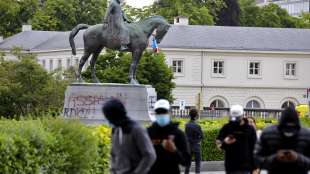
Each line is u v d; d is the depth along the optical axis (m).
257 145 17.50
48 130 27.30
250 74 123.69
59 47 130.75
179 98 121.81
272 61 124.06
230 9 149.75
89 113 46.47
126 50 46.50
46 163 26.27
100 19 146.62
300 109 87.38
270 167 17.17
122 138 16.64
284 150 16.97
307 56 124.81
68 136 27.75
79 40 127.00
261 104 123.81
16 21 152.38
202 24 140.75
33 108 71.88
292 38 126.62
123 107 16.72
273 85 124.00
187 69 122.31
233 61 123.25
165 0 143.88
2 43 144.62
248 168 23.56
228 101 123.06
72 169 27.98
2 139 23.80
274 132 17.22
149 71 96.19
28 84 72.12
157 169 18.33
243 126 23.62
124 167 16.67
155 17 46.62
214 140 44.56
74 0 146.50
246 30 127.06
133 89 46.44
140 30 46.25
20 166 24.61
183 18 126.19
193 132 35.69
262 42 124.75
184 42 122.62
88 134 28.78
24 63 72.44
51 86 72.06
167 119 18.48
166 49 121.81
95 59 47.31
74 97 46.75
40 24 146.12
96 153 29.56
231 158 23.56
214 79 122.81
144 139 16.53
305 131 17.20
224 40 124.19
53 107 69.75
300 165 17.02
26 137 25.42
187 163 18.56
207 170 44.09
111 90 46.50
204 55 122.69
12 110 71.50
